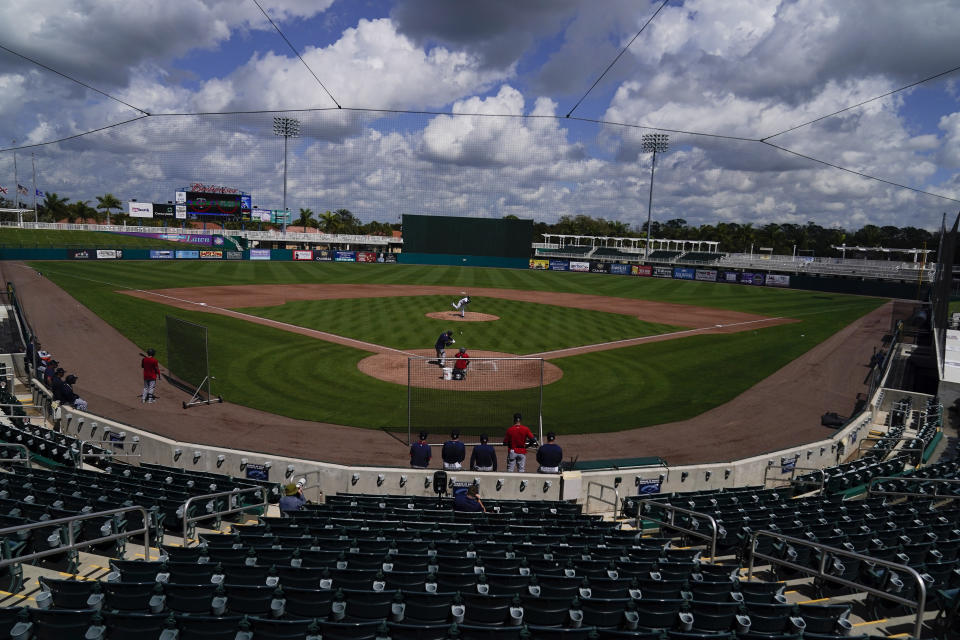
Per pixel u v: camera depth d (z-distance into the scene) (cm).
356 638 538
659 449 1648
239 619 536
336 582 667
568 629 543
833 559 774
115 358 2472
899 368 2770
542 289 5672
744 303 5075
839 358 2914
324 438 1644
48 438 1375
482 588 678
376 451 1565
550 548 825
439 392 2108
